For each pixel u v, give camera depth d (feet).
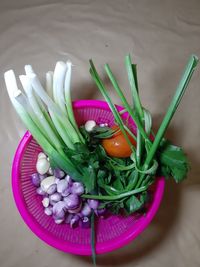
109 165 1.37
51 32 1.95
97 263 1.66
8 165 1.73
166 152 1.32
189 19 2.07
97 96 1.83
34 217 1.45
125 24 2.01
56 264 1.64
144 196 1.33
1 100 1.81
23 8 1.99
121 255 1.68
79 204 1.39
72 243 1.42
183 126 1.84
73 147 1.41
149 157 1.24
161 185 1.41
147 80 1.89
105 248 1.40
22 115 1.32
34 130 1.35
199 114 1.87
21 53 1.90
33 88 1.28
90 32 1.97
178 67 1.94
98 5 2.04
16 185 1.42
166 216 1.73
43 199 1.50
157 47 1.98
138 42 1.98
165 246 1.70
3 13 1.98
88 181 1.30
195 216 1.74
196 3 2.11
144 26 2.02
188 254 1.70
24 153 1.48
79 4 2.03
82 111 1.57
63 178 1.45
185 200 1.75
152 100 1.85
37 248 1.66
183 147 1.81
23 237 1.66
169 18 2.06
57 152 1.37
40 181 1.51
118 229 1.51
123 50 1.95
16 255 1.64
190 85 1.91
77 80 1.85
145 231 1.71
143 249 1.69
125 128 1.34
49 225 1.47
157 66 1.93
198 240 1.72
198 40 2.02
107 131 1.41
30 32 1.94
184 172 1.31
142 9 2.06
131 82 1.26
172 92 1.88
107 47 1.95
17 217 1.68
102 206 1.35
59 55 1.90
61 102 1.39
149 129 1.29
